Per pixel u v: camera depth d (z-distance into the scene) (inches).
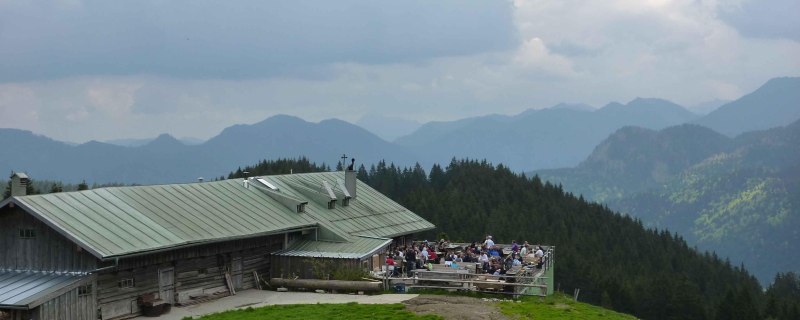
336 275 1961.1
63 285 1460.4
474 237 4977.9
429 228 2797.7
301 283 1957.4
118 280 1592.0
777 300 5531.5
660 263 6358.3
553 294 2819.9
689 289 4835.1
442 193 6033.5
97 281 1530.5
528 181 7327.8
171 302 1736.0
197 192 2041.1
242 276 1969.7
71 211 1594.5
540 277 1995.6
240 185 2231.8
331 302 1763.0
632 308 4763.8
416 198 5590.6
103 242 1524.4
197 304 1782.7
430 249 2343.8
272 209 2155.5
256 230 1955.0
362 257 1995.6
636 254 6397.6
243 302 1806.1
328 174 2691.9
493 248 2498.8
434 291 1898.4
